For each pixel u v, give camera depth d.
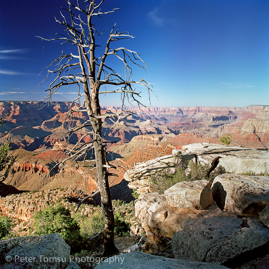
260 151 17.31
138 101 7.12
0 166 21.52
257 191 7.29
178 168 17.89
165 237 7.67
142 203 9.80
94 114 7.33
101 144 7.23
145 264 3.20
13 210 34.78
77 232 13.46
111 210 7.93
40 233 14.48
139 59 7.11
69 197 35.09
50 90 6.79
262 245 3.91
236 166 15.95
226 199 7.83
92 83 7.35
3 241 3.47
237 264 4.06
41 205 32.69
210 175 16.53
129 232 16.41
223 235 5.34
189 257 5.33
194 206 7.92
